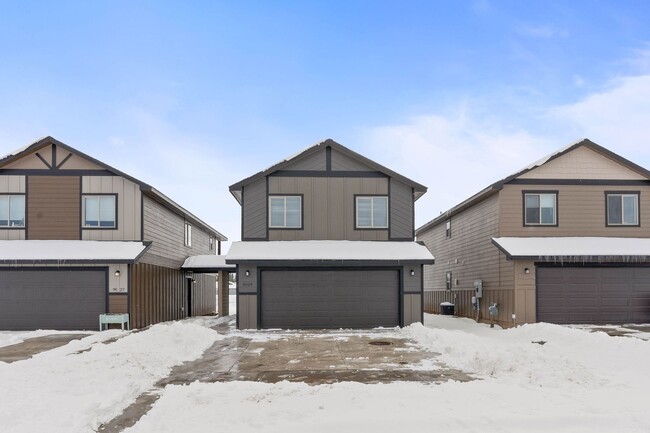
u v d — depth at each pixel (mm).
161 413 6629
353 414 6480
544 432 5934
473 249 22203
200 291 30953
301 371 9914
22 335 16344
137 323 18875
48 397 7422
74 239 19031
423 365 10422
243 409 6719
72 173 19234
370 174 19000
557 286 18281
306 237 18672
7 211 18969
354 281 18078
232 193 19266
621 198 19406
